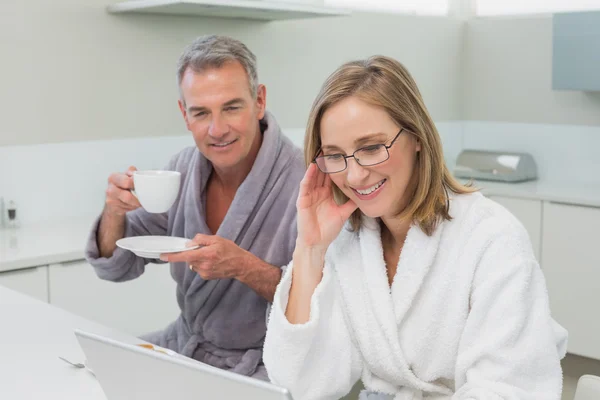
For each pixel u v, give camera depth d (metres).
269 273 1.85
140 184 1.79
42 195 3.46
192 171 2.10
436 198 1.43
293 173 2.00
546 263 3.93
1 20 3.16
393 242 1.55
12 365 1.54
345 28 4.36
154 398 1.10
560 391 1.30
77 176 3.56
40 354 1.60
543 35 4.62
